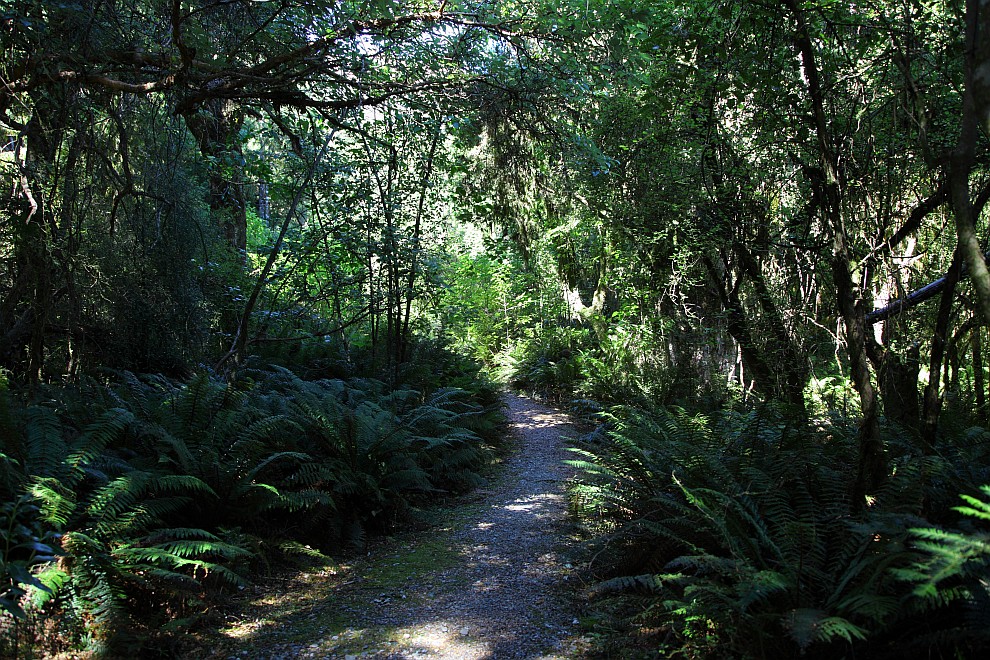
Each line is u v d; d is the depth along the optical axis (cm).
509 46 745
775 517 357
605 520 541
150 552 347
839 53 536
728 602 291
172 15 489
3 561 293
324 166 774
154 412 490
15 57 540
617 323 1420
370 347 1077
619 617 373
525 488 749
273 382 777
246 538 433
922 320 561
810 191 602
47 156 597
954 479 349
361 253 801
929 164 455
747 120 626
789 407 554
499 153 976
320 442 602
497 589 438
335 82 684
